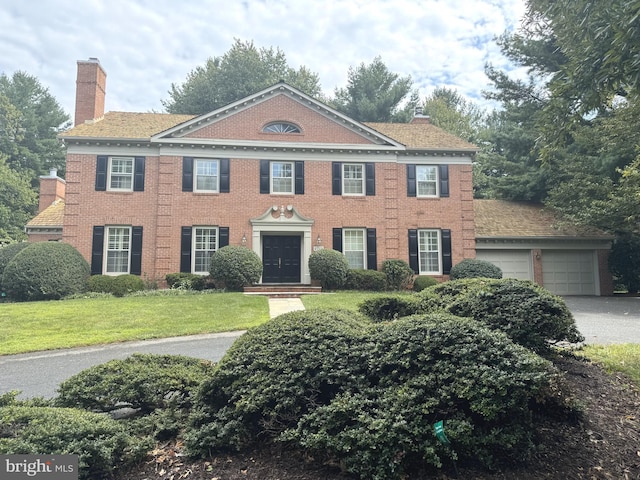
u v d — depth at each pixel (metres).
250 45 36.22
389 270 17.14
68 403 3.76
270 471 2.99
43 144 36.94
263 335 3.74
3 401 3.63
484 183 28.83
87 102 19.11
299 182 17.80
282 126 18.08
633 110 6.02
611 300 16.39
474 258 18.02
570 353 5.15
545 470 2.91
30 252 14.31
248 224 17.30
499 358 3.01
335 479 2.85
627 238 18.38
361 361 3.38
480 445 2.93
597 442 3.26
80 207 16.45
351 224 17.84
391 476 2.73
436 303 5.55
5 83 37.81
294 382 3.32
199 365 4.49
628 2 3.64
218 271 15.65
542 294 4.70
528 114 21.92
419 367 3.17
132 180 16.94
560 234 18.62
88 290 15.26
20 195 29.69
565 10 4.68
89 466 2.82
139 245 16.62
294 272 17.81
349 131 18.19
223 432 3.20
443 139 19.77
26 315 10.65
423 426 2.89
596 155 18.45
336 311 4.34
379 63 31.98
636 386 4.31
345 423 3.03
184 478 2.93
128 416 4.03
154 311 11.36
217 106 34.31
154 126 18.48
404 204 18.28
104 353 7.67
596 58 4.12
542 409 3.52
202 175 17.36
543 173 20.47
